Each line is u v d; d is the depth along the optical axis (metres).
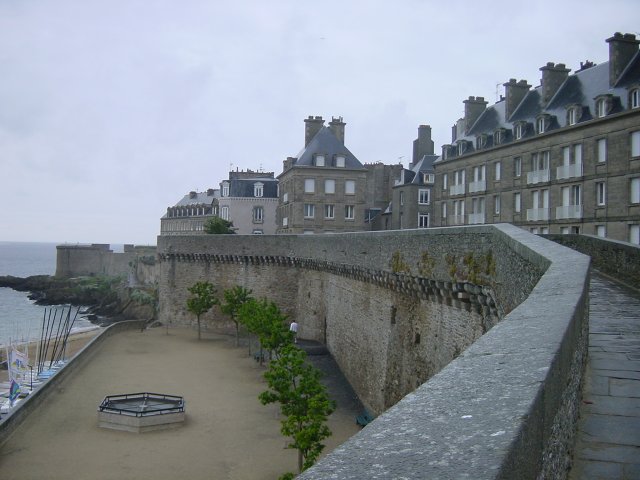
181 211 112.88
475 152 48.91
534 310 5.74
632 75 36.28
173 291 55.84
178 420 26.52
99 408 26.70
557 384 4.15
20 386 35.69
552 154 40.47
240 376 35.84
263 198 76.81
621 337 10.10
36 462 22.08
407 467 2.41
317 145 61.66
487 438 2.67
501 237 13.87
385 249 25.02
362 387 29.28
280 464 22.14
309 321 42.72
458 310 18.12
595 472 5.15
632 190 34.25
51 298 101.38
